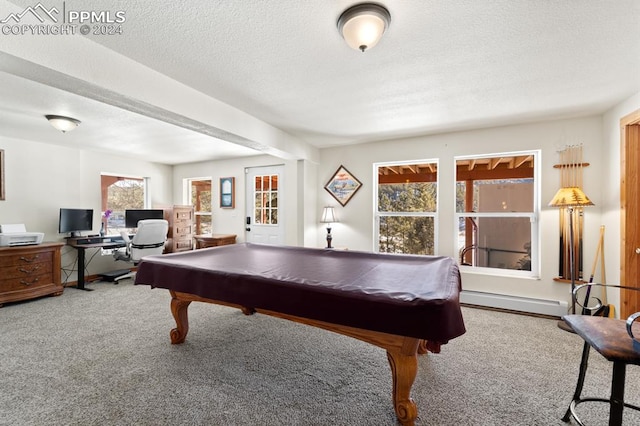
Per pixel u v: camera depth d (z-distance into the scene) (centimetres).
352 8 145
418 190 413
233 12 148
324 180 462
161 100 213
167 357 223
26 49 145
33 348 236
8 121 321
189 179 619
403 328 134
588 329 145
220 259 251
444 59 195
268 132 337
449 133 373
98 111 290
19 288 354
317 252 285
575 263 308
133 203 580
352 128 355
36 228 422
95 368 206
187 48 181
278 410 164
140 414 160
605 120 294
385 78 222
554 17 151
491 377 198
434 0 138
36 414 159
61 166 449
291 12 148
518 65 202
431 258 244
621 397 123
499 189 365
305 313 160
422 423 155
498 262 365
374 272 204
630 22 155
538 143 327
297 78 222
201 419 156
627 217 260
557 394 179
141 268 234
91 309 334
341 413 162
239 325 287
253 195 540
